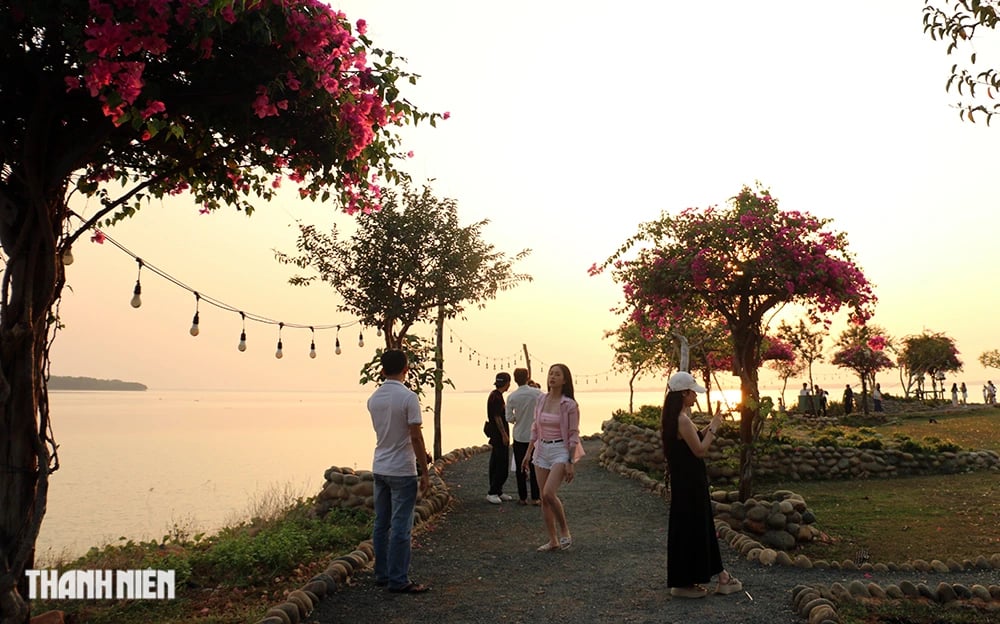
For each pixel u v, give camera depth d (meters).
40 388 5.17
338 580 6.46
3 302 4.98
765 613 5.60
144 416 152.00
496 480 11.64
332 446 60.31
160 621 5.79
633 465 15.75
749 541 7.98
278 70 4.91
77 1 4.25
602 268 11.48
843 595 5.84
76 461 45.38
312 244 14.83
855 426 30.36
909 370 49.59
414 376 12.45
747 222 9.98
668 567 6.14
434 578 6.82
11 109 5.09
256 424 116.38
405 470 6.34
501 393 11.88
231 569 7.15
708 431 6.24
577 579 6.74
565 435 8.02
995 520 10.77
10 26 4.36
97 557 8.79
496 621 5.49
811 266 9.83
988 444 21.28
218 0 4.21
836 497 13.34
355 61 5.24
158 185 6.50
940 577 7.12
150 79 4.91
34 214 5.10
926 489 14.02
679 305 11.02
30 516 5.01
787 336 23.06
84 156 5.22
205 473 36.28
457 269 15.10
